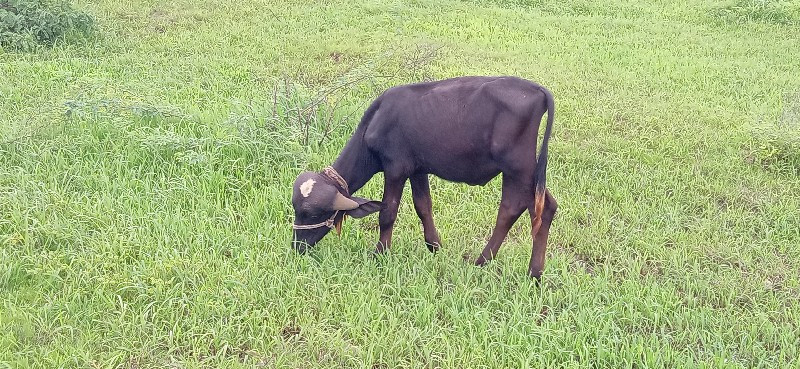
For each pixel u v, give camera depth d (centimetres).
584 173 586
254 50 810
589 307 417
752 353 392
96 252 451
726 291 441
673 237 499
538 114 412
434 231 470
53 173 527
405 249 477
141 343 388
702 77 795
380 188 548
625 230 508
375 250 468
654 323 410
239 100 630
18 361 365
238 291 420
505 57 830
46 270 429
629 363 379
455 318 409
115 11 920
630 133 650
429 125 422
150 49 801
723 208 544
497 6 1078
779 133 602
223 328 396
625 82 771
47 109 593
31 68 714
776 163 596
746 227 518
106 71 725
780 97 734
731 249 484
